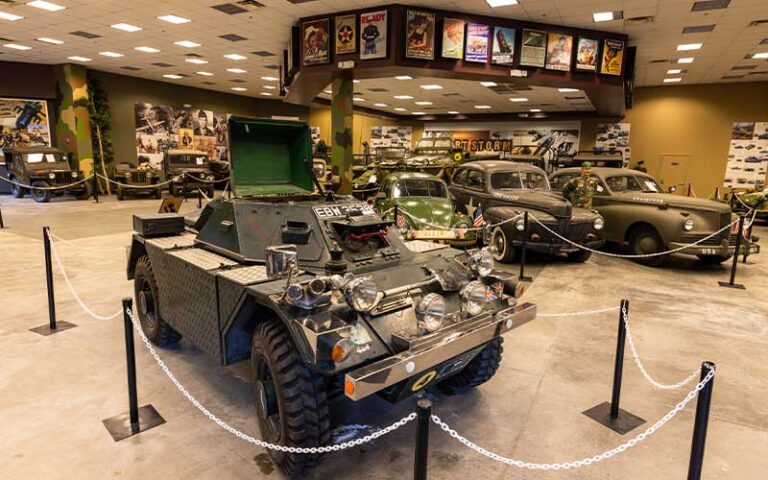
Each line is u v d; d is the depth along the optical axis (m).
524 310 3.06
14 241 8.95
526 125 24.62
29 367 3.91
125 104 19.39
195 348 4.36
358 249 3.23
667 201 8.15
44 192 15.09
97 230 10.22
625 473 2.78
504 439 3.07
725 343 4.79
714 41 12.05
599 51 11.43
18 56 15.54
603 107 17.02
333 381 2.75
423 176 9.22
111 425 3.11
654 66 15.47
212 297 3.02
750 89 18.22
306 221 3.30
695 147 19.39
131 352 3.04
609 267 8.25
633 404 3.56
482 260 3.25
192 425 3.14
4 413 3.23
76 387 3.60
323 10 10.41
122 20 11.20
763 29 10.88
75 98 17.17
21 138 17.20
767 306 6.07
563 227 7.70
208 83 20.81
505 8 9.92
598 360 4.32
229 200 3.71
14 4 10.07
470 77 11.20
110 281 6.47
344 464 2.79
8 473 2.63
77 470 2.67
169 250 3.70
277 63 16.11
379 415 3.31
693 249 7.64
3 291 5.96
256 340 2.74
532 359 4.31
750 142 18.47
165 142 21.03
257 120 3.97
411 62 10.23
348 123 11.67
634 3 9.35
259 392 2.84
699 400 2.15
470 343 2.68
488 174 9.12
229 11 10.46
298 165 4.24
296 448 2.40
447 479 2.66
